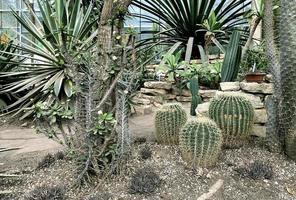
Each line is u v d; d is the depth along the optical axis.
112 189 1.91
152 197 1.84
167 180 2.00
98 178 1.98
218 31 4.88
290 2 2.19
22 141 3.20
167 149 2.45
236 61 3.26
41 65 4.08
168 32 5.85
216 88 4.22
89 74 1.98
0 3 7.30
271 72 2.41
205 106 2.80
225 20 5.73
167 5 5.57
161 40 5.73
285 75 2.23
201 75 4.29
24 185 2.02
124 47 2.03
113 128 1.91
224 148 2.44
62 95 3.75
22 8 7.05
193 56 5.70
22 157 2.61
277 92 2.37
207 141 2.08
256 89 2.74
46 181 2.04
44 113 1.95
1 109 4.31
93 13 4.31
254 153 2.37
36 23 4.81
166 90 4.50
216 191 1.88
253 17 3.91
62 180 2.03
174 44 5.28
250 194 1.89
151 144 2.59
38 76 4.02
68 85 3.72
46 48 4.11
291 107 2.23
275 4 2.71
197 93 2.97
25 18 4.61
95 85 2.00
